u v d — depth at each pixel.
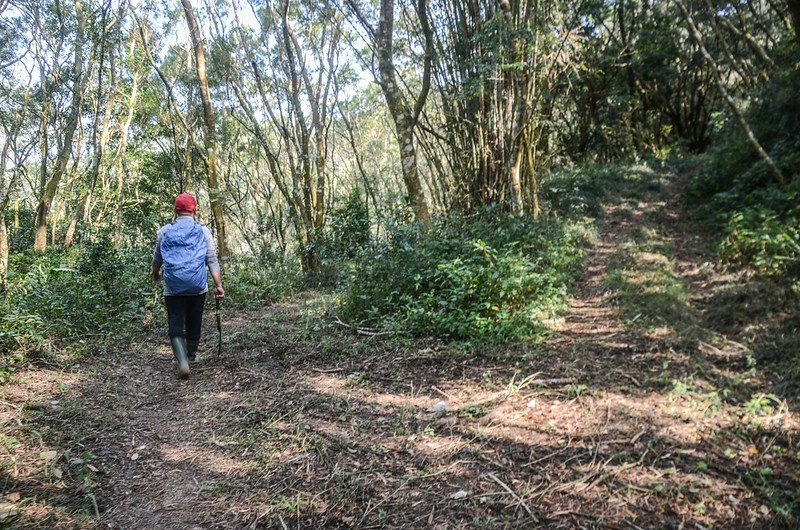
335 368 4.73
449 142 10.94
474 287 5.67
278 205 17.39
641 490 2.63
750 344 4.25
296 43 13.25
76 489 2.89
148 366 5.18
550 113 13.88
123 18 18.17
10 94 19.75
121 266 8.48
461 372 4.40
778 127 9.41
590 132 20.55
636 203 12.83
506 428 3.37
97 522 2.62
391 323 5.54
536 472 2.87
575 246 8.91
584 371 4.15
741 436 3.01
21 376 4.60
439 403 3.77
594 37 16.88
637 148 21.64
